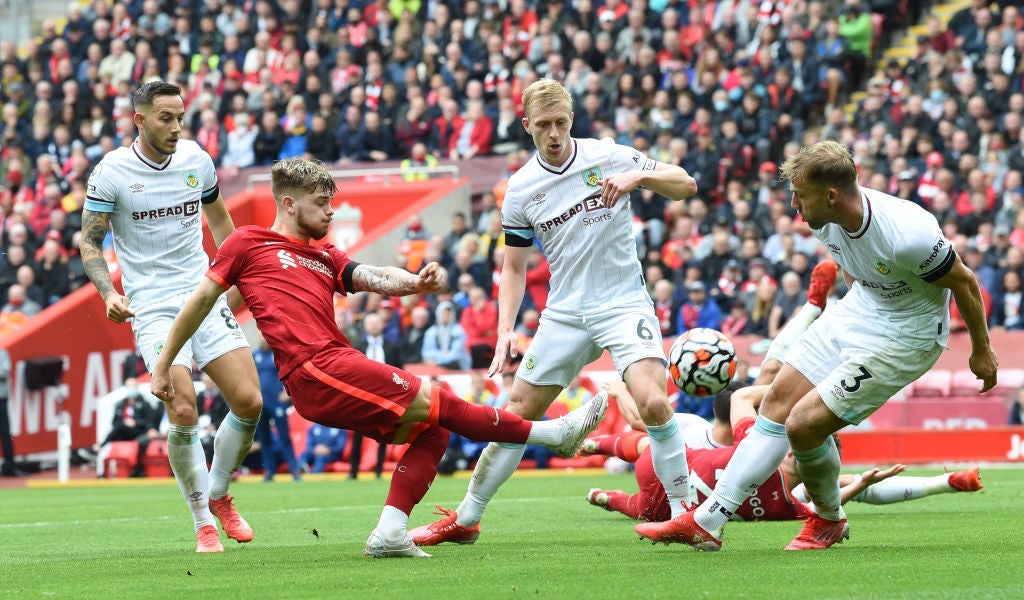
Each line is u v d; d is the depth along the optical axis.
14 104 48.81
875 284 10.95
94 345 38.34
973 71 36.41
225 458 13.41
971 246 32.69
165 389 11.95
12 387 35.91
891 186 34.94
